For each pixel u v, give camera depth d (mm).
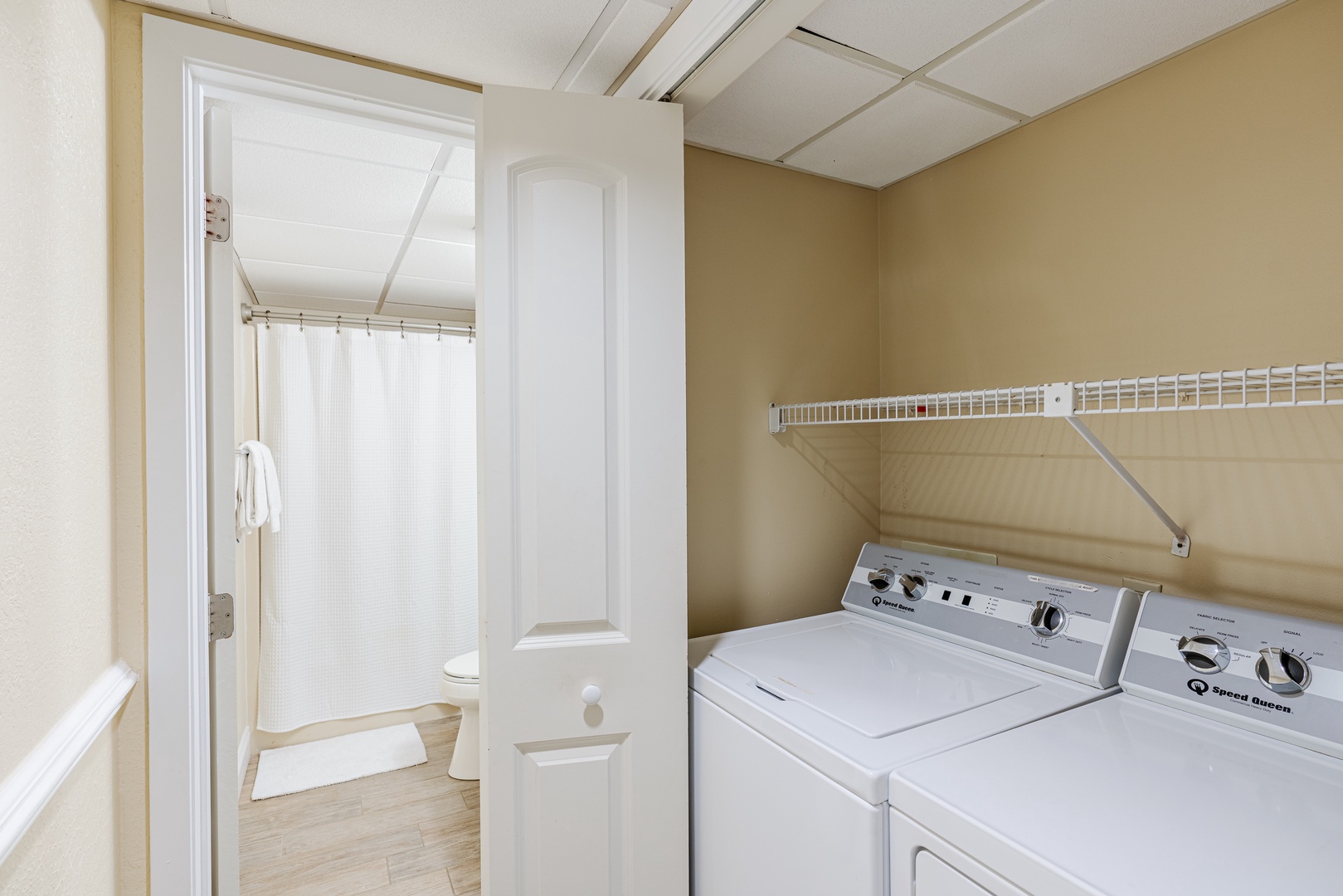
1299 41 1151
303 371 2928
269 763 2676
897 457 1947
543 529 1279
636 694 1324
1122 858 742
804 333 1865
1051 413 1146
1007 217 1642
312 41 1218
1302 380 911
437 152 1624
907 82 1414
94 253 972
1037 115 1557
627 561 1330
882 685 1271
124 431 1080
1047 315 1557
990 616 1448
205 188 1218
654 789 1336
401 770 2623
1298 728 989
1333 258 1114
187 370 1126
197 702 1140
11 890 660
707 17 1109
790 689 1257
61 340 836
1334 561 1124
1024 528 1609
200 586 1156
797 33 1240
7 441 672
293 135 1541
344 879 1925
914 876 902
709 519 1716
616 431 1338
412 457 3129
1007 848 771
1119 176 1415
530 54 1280
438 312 3230
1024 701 1187
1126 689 1202
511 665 1262
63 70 851
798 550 1851
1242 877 710
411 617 3104
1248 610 1121
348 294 2908
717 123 1581
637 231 1333
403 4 1114
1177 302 1323
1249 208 1218
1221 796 871
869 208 1994
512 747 1265
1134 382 1057
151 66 1102
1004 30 1230
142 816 1091
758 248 1794
